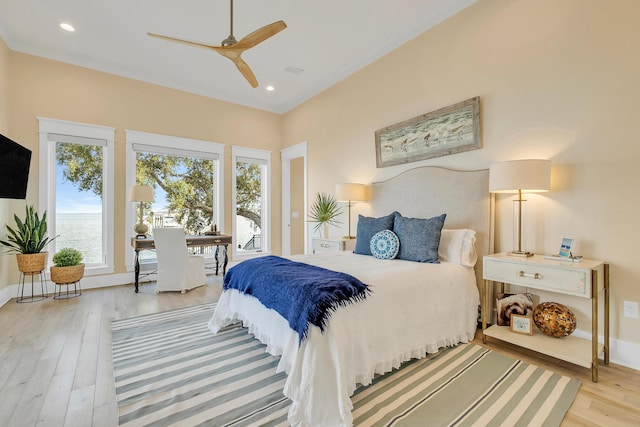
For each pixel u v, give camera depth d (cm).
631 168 206
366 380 175
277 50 386
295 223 634
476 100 288
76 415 156
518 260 223
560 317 223
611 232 214
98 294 390
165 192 484
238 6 303
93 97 419
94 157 427
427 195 328
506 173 228
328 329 162
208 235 476
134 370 203
